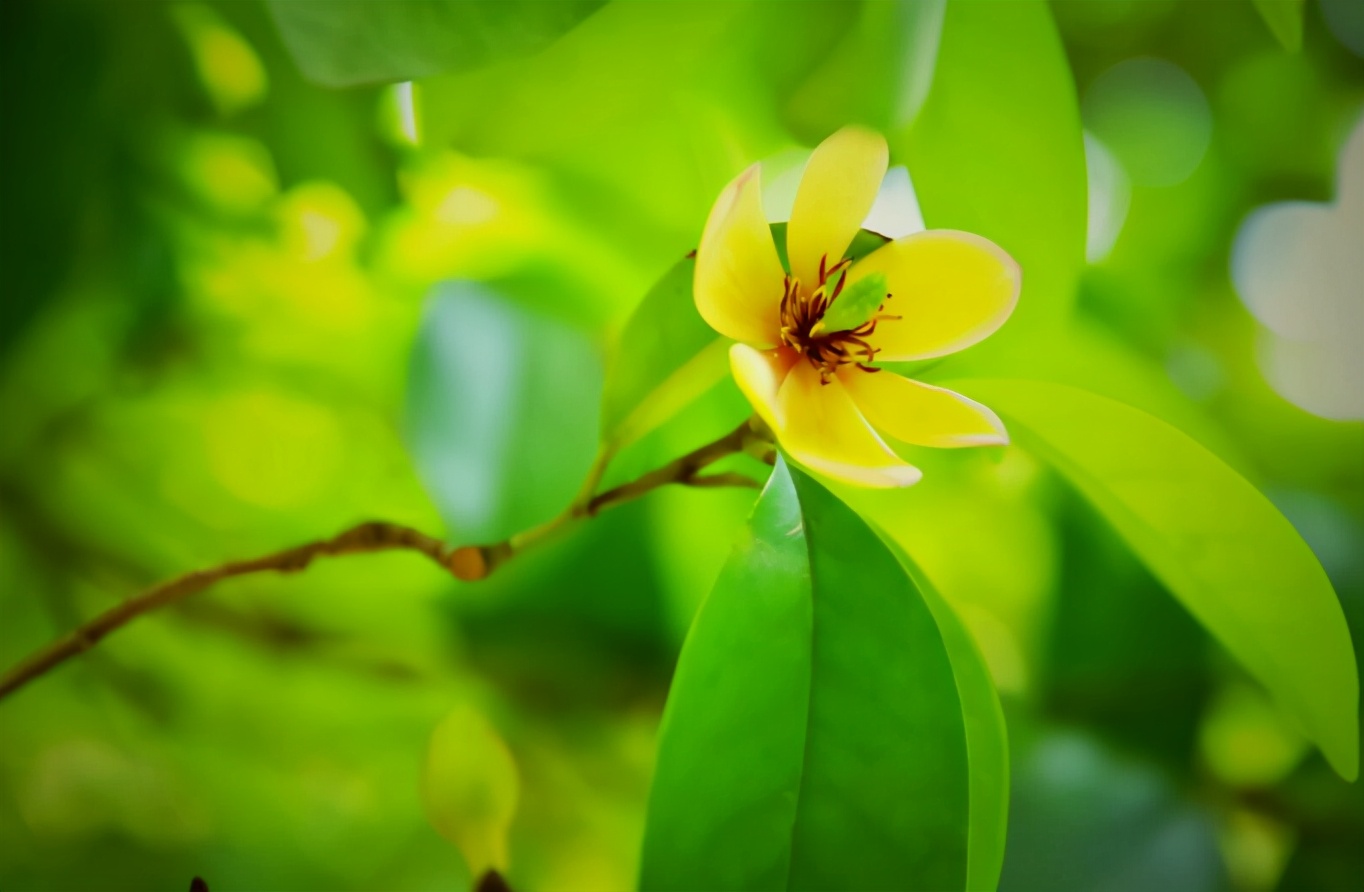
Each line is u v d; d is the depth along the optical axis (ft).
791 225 1.01
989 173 1.08
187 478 1.35
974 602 1.38
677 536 1.29
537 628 1.31
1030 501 1.34
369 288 1.33
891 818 0.95
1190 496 1.02
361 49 0.97
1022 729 1.31
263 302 1.32
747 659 0.96
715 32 1.07
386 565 1.33
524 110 1.06
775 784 0.95
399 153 1.26
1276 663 1.04
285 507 1.37
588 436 1.22
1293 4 1.07
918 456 1.31
